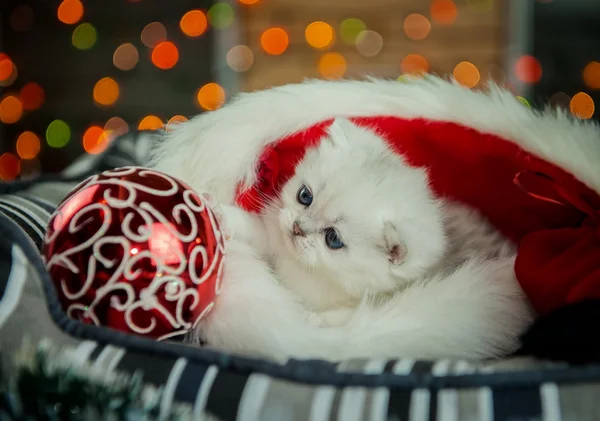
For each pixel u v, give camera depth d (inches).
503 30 67.6
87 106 68.2
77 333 16.8
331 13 68.8
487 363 17.9
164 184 18.3
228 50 69.1
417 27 67.9
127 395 15.9
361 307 20.5
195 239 18.0
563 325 17.5
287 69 69.8
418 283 21.7
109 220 17.3
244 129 23.9
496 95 21.8
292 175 26.3
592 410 15.2
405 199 24.0
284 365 16.3
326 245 24.0
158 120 62.6
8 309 16.9
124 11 67.4
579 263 19.2
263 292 19.9
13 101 65.0
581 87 66.8
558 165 20.4
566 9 66.3
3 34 67.2
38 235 20.9
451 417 15.3
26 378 16.2
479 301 20.0
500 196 23.4
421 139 24.3
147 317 17.6
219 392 15.8
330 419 15.5
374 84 23.8
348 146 24.9
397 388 15.7
